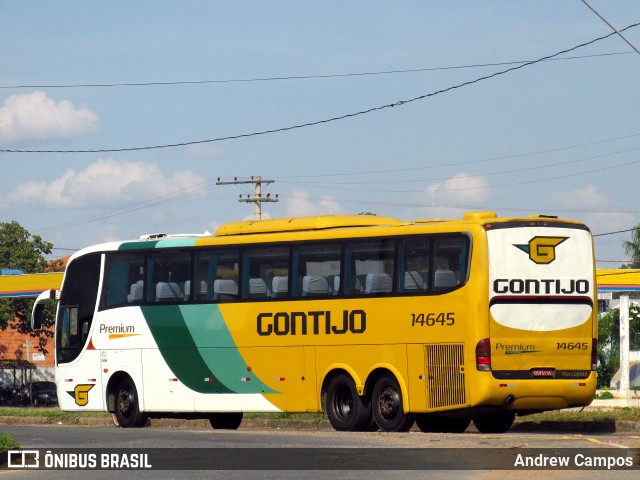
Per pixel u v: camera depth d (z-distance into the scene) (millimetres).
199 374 30078
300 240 28469
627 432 28484
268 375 28750
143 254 31625
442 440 22375
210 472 17422
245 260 29453
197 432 26328
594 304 26172
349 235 27625
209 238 30297
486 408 25219
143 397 31281
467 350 25203
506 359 25188
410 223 27250
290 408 28328
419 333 26094
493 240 25391
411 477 16344
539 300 25578
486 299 25125
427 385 25891
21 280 68750
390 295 26688
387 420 26641
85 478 17172
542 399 25422
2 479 17297
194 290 30391
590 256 26203
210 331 29922
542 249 25734
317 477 16516
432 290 25969
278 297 28688
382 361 26688
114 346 31953
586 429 29375
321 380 27766
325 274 27922
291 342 28359
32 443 23094
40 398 84500
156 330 31031
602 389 61125
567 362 25766
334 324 27578
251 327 29109
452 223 26016
